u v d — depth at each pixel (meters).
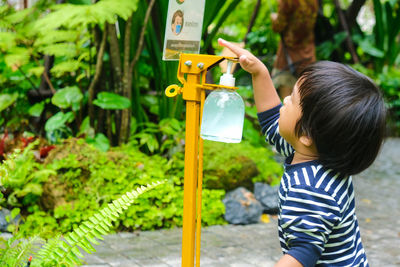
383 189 4.80
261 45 7.99
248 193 3.64
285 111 1.37
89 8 3.32
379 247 3.12
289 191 1.30
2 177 1.86
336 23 7.96
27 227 2.94
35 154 3.48
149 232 3.19
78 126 4.07
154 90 4.99
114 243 2.93
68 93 3.92
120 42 4.08
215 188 3.58
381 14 8.66
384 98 1.35
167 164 3.62
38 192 3.04
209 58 1.43
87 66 3.97
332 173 1.31
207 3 3.72
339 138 1.25
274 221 3.57
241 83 5.23
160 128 3.86
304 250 1.22
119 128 4.02
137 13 3.94
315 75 1.30
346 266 1.33
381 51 8.73
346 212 1.33
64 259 1.43
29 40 4.00
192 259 1.47
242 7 9.32
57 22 3.27
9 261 1.48
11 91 4.34
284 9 5.39
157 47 4.04
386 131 1.33
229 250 2.93
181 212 3.35
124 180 3.31
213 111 1.43
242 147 3.96
